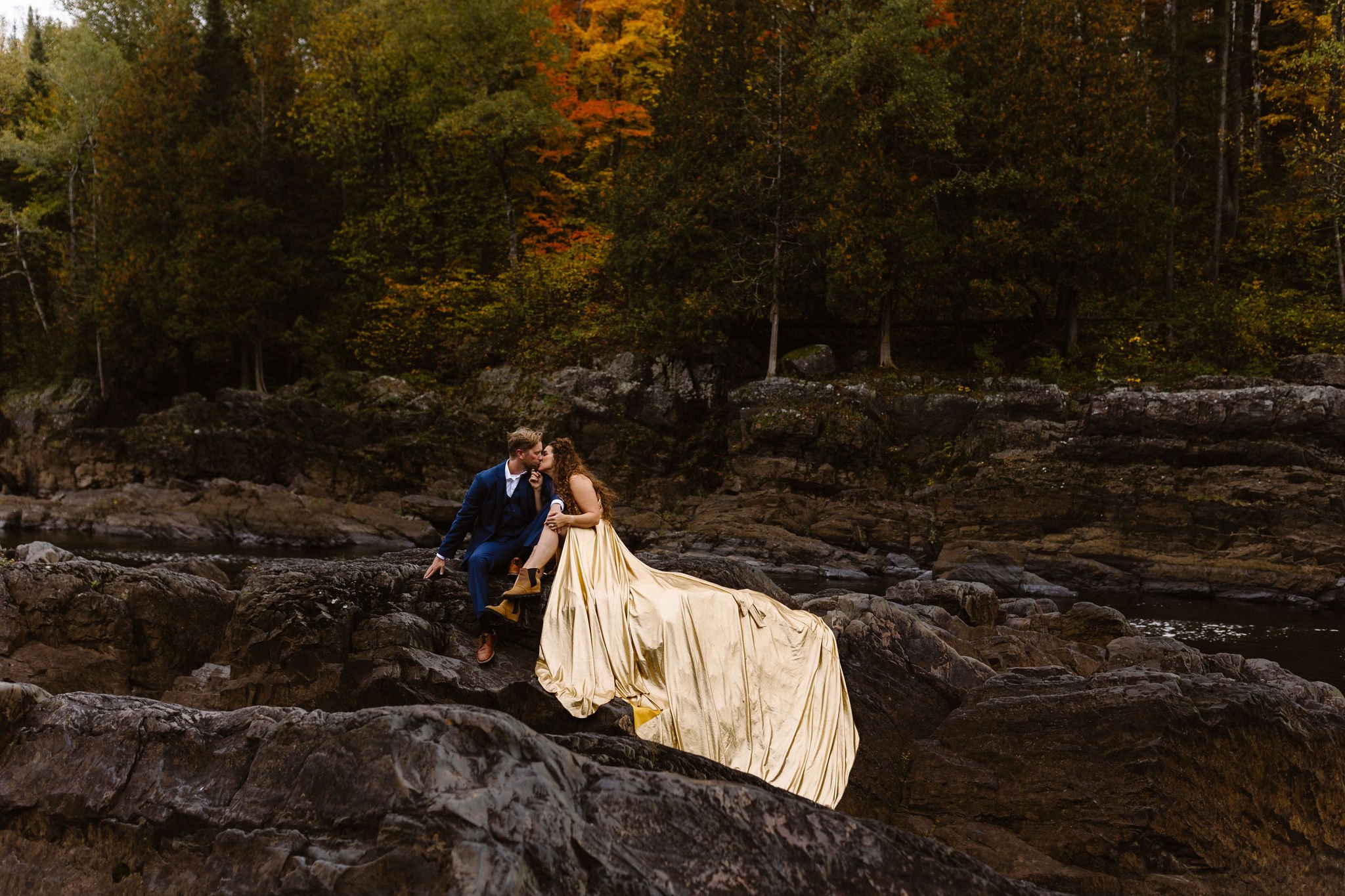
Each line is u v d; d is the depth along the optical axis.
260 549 24.69
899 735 6.40
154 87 34.25
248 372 35.09
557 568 5.93
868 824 3.91
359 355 34.97
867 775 6.11
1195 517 21.61
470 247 37.28
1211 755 5.58
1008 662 8.39
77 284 35.28
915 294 30.23
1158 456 23.28
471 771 3.48
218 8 36.41
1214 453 22.73
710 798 3.74
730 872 3.57
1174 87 30.31
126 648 6.52
